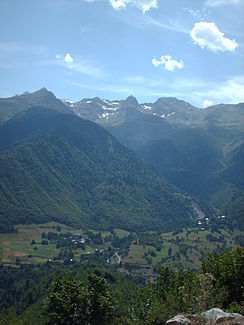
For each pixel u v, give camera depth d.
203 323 14.44
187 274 25.14
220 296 18.64
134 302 22.17
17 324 67.44
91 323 23.53
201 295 16.52
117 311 23.98
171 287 22.83
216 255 25.64
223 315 15.02
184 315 15.84
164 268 25.47
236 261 22.36
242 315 16.77
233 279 21.61
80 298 24.11
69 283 25.44
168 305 18.97
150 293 22.36
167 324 15.45
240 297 21.17
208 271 23.78
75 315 23.41
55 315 23.70
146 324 18.66
